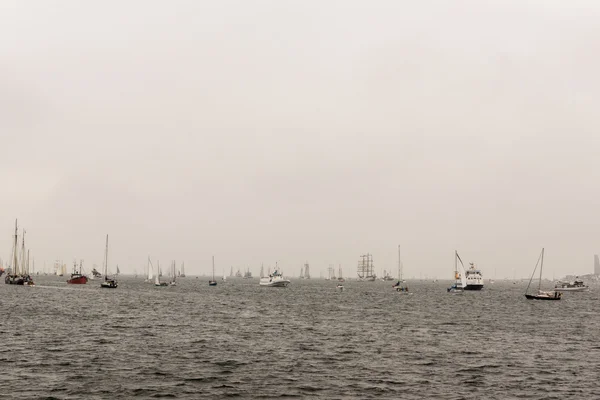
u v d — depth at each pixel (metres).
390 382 40.78
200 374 42.41
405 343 60.19
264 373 43.09
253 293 186.75
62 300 119.75
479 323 85.44
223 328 71.62
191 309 104.25
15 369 42.84
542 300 158.50
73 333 63.28
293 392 37.53
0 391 36.41
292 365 46.38
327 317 91.44
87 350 51.69
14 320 75.56
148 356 49.25
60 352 50.31
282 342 59.25
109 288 198.00
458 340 63.66
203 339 60.56
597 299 171.75
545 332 73.94
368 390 38.31
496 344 60.84
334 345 57.72
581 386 40.38
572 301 157.38
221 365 45.88
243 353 51.72
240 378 41.31
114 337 60.81
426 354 52.94
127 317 84.06
